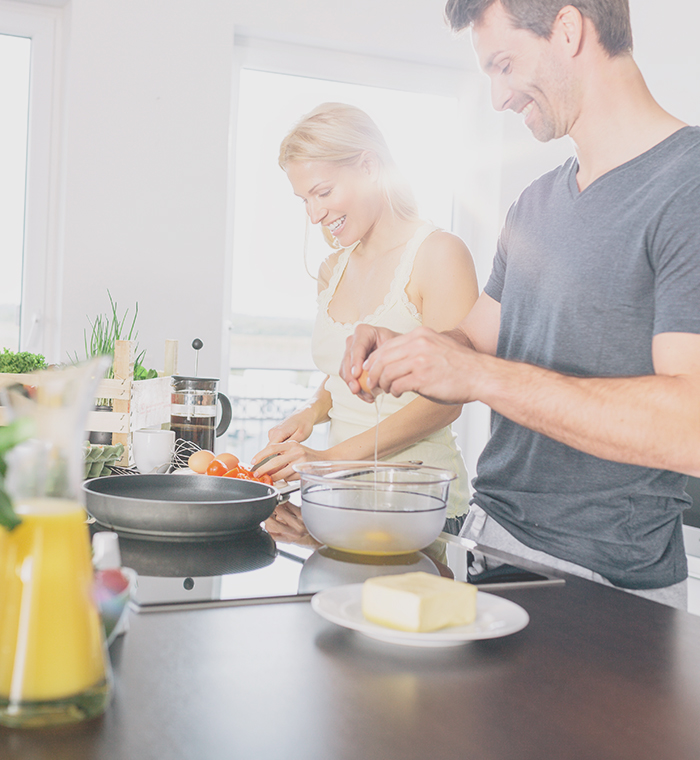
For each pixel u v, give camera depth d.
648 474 1.20
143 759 0.45
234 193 2.96
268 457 1.49
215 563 0.89
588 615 0.78
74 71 2.58
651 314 1.16
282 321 3.05
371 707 0.54
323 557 0.95
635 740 0.52
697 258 1.05
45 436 0.47
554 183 1.34
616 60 1.18
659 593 1.21
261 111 2.97
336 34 2.89
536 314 1.32
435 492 0.97
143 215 2.68
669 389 0.94
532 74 1.21
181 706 0.53
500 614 0.70
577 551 1.22
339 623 0.65
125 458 1.66
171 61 2.68
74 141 2.60
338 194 1.80
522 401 0.98
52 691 0.48
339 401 1.91
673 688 0.61
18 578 0.47
